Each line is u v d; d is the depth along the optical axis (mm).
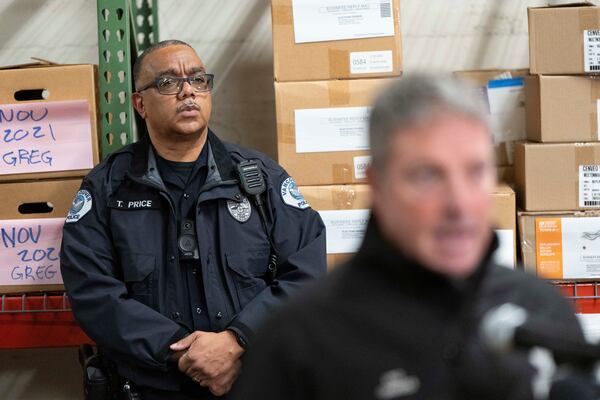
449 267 840
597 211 2186
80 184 2182
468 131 819
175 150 1982
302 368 887
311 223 2033
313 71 2227
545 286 950
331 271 954
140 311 1861
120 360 1904
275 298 1901
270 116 2770
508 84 2494
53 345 2258
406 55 2746
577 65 2182
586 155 2182
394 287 888
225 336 1854
